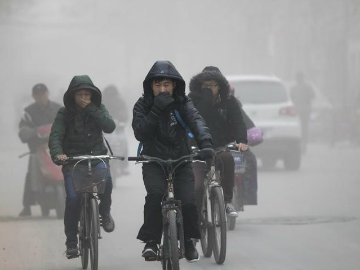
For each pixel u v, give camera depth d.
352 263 24.58
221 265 24.70
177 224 20.45
